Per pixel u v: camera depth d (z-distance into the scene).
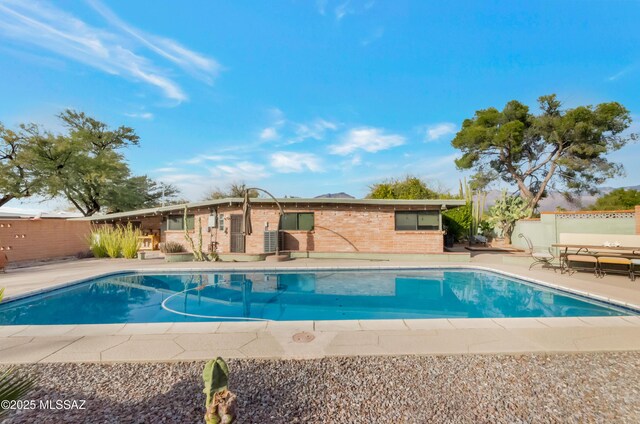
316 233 14.76
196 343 4.35
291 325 5.11
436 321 5.29
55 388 3.20
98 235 15.74
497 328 4.92
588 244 10.55
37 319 6.68
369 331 4.81
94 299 8.38
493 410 2.79
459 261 12.76
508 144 23.09
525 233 16.80
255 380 3.34
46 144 21.64
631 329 4.83
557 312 6.88
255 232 14.98
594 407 2.85
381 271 11.53
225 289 9.45
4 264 10.70
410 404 2.89
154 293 9.02
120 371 3.58
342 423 2.62
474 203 20.89
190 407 2.86
